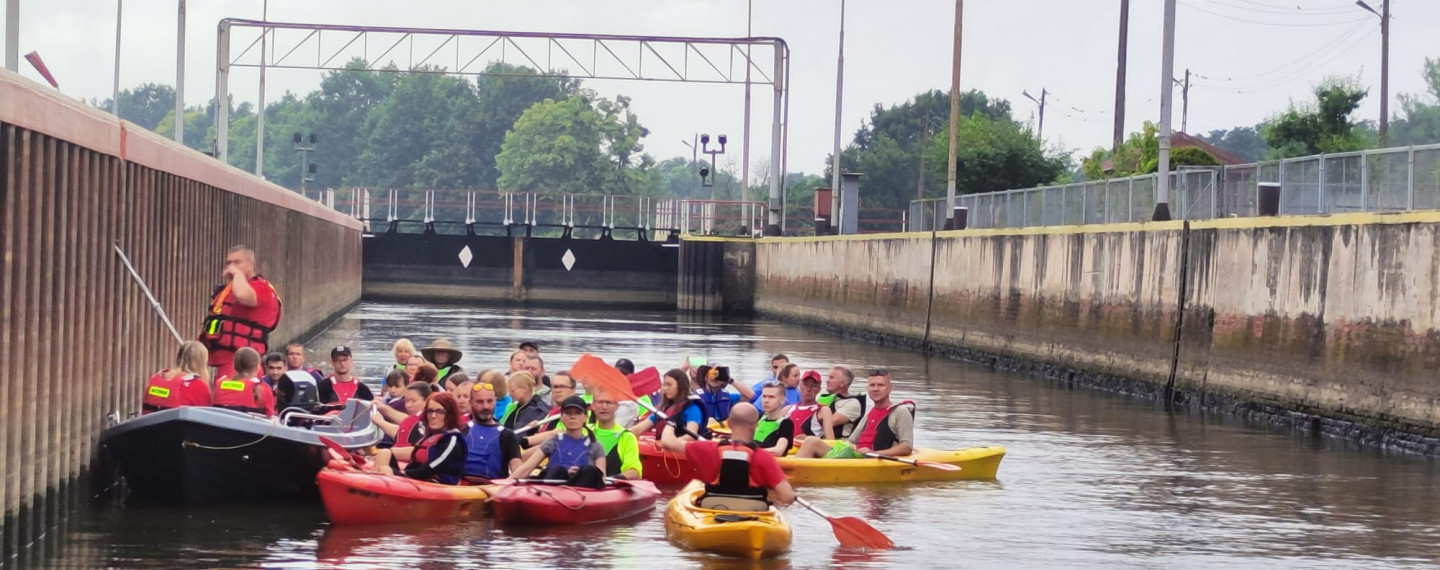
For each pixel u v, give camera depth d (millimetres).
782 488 14594
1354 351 24047
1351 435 23875
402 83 149000
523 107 146500
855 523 14516
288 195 37594
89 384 15836
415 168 144500
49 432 14273
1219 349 28547
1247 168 30562
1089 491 18297
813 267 59469
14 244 13141
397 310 61938
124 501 15750
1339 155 26578
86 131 15516
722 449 14680
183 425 14742
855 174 62000
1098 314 34000
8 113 12625
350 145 158500
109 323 16953
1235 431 24812
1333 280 24750
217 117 57469
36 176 13688
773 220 67562
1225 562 14273
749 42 62531
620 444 16500
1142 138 57375
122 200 17641
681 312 67312
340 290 56344
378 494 14672
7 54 21766
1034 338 37781
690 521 14117
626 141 138250
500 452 16016
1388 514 16906
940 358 43281
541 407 17828
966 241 43250
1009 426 25109
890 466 18703
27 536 13500
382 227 80625
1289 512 16984
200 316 24406
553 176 130750
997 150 63938
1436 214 21922
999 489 18359
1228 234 28359
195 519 14836
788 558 14055
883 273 50875
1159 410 28234
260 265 32781
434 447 15836
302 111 161875
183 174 22266
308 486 15797
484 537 14438
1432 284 22000
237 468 15227
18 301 13141
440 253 69688
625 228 69938
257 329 17688
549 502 14828
